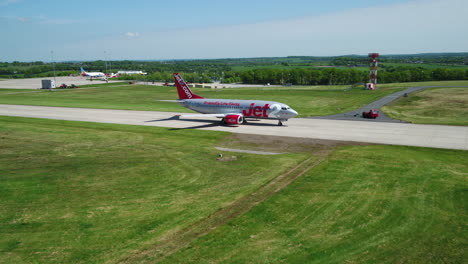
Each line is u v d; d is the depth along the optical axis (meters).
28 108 110.94
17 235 27.14
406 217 29.55
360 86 181.75
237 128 73.94
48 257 23.91
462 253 23.98
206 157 50.72
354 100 124.25
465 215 29.84
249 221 29.23
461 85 175.00
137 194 35.78
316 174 41.69
